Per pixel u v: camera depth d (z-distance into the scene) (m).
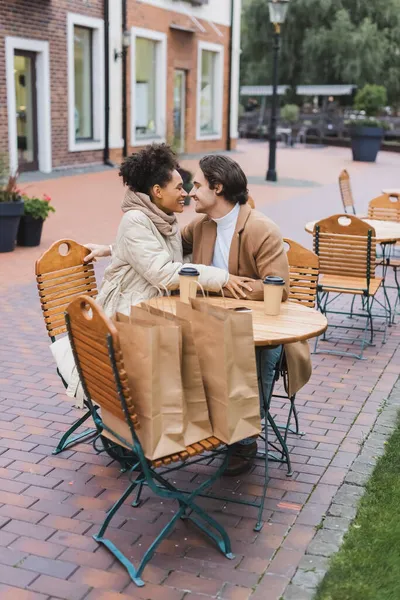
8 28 15.09
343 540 3.27
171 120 21.94
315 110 38.84
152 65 20.92
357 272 6.10
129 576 3.00
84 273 4.31
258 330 3.40
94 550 3.18
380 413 4.73
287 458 3.87
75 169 17.59
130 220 3.79
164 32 20.75
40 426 4.41
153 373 2.86
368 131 24.98
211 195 3.87
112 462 3.99
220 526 3.13
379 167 23.55
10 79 15.29
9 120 15.41
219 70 24.50
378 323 6.85
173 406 2.93
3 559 3.09
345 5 38.28
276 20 17.19
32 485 3.72
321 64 38.47
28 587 2.92
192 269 3.65
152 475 3.23
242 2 39.62
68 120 17.33
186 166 18.95
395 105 40.00
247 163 22.94
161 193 3.86
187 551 3.19
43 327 6.46
